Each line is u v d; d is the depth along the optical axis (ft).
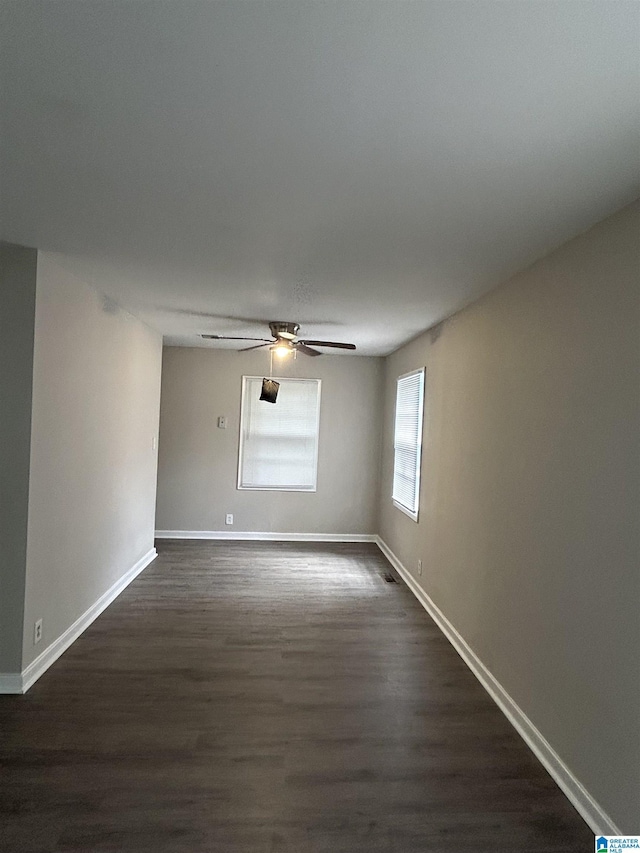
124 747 8.11
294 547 21.01
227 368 21.85
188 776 7.52
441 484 13.82
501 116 4.91
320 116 5.00
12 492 9.42
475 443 11.50
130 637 12.09
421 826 6.75
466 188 6.39
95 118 5.17
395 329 15.83
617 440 6.59
